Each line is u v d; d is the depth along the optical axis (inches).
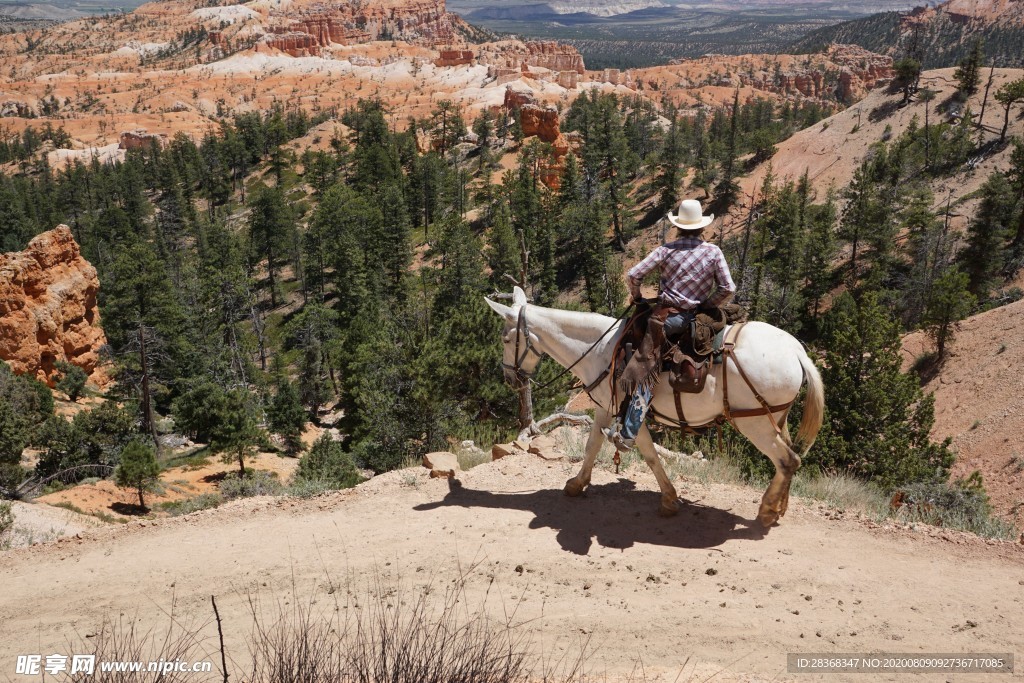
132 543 302.5
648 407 252.8
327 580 257.4
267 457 1920.5
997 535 292.4
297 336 3093.0
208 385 1886.1
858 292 2933.1
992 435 1312.7
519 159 5826.8
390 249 3828.7
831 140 4820.4
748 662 199.6
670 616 224.2
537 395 738.8
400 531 287.7
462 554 267.1
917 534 261.9
